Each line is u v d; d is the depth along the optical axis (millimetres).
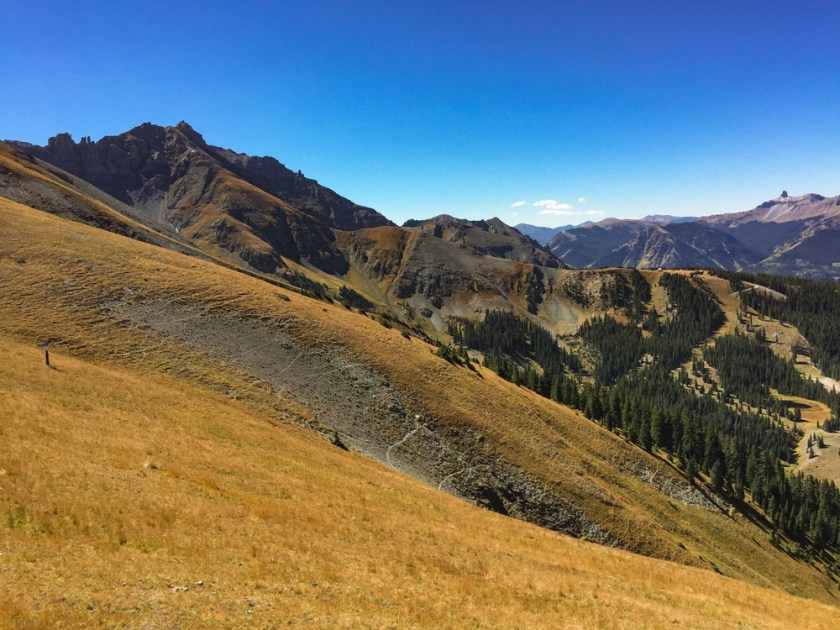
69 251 72562
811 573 85562
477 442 66062
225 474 30016
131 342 54812
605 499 67438
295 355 66812
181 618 14641
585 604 24281
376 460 51781
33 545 16578
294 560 20766
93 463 24578
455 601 20922
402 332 113188
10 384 33500
